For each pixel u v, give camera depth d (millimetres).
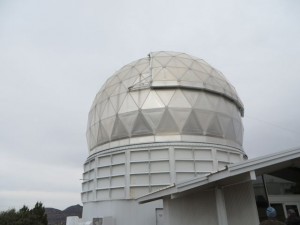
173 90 21359
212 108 21547
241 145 23703
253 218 10336
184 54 25828
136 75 22750
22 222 22234
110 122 21844
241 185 10992
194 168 19281
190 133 20375
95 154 22047
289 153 9422
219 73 25250
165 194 12359
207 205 11641
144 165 19422
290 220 8195
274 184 11492
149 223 17969
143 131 20469
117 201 19031
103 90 24516
